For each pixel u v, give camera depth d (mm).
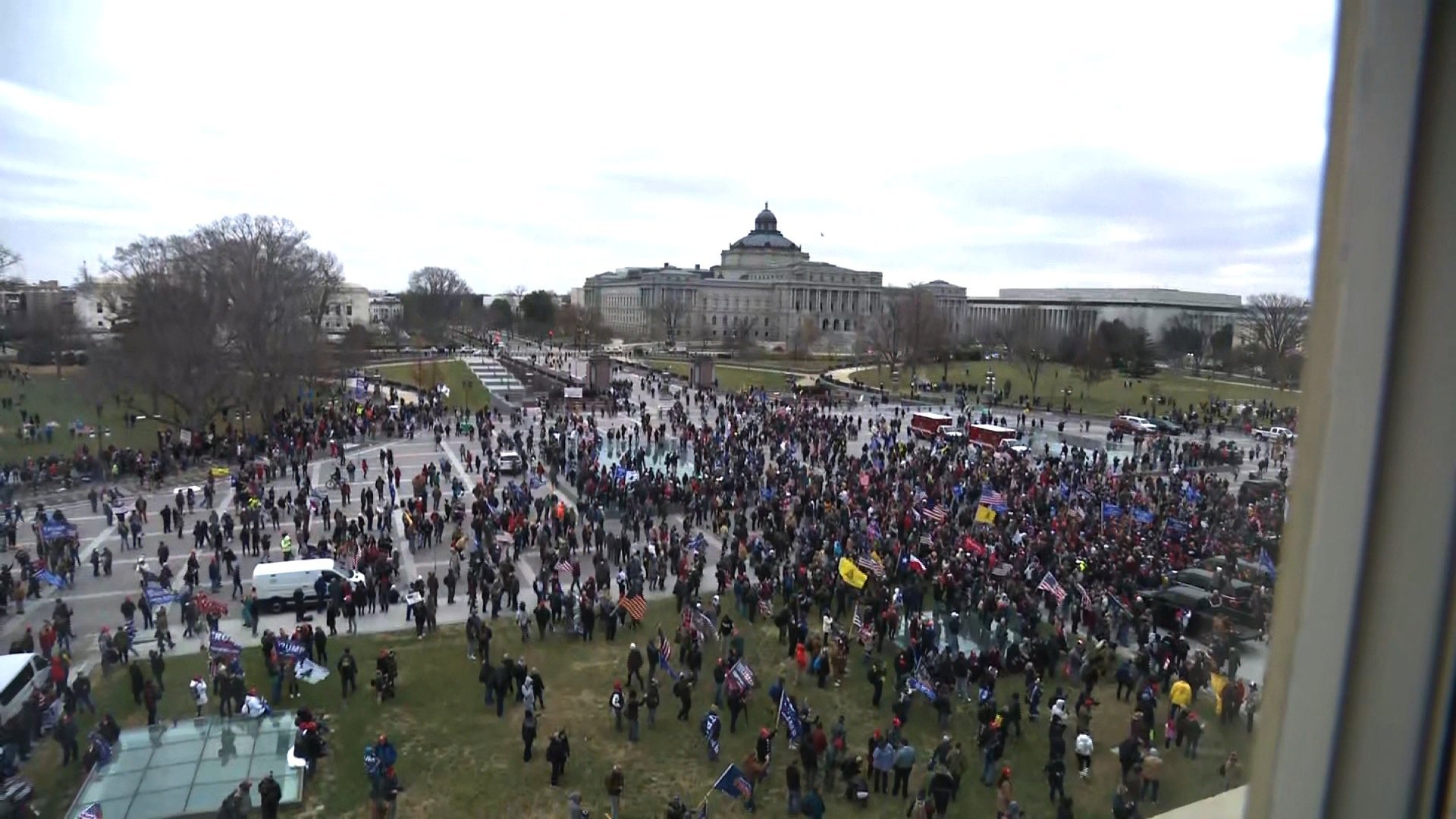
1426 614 2047
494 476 59906
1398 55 2000
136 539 44531
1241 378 114000
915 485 55406
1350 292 2174
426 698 29250
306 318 109938
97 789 23297
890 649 33625
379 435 79812
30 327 88562
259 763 24594
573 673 31469
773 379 140500
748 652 33312
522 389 114188
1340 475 2213
